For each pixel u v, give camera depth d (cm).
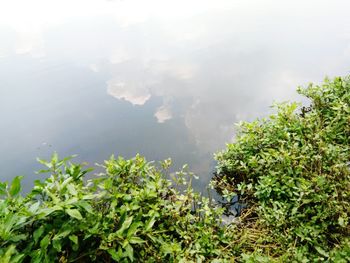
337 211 447
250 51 1348
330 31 1456
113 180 472
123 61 1357
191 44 1504
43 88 1145
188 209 510
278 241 442
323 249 420
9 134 875
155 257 408
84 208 372
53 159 424
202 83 1118
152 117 940
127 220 389
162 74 1212
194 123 895
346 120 621
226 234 464
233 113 932
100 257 398
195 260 420
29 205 389
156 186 478
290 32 1521
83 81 1188
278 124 655
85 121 931
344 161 549
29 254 337
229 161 630
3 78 1245
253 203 548
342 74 1036
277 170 546
